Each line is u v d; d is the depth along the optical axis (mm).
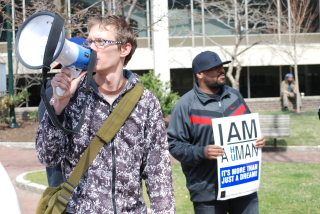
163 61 16766
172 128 3387
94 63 1927
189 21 18516
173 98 12766
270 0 17609
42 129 2002
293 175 6844
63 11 7086
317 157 8781
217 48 18531
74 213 2053
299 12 17203
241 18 16125
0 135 13086
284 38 18172
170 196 2242
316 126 12562
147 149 2242
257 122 3465
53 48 1654
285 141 10367
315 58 18547
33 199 6152
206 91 3451
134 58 18125
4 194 1638
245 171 3363
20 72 16719
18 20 7562
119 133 2127
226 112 3414
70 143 2113
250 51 18625
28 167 8516
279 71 20000
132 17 16406
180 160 3320
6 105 14336
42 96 1735
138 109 2186
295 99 18469
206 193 3283
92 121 2111
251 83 20000
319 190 5832
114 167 2082
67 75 1903
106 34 2121
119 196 2092
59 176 2621
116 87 2195
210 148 3143
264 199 5438
